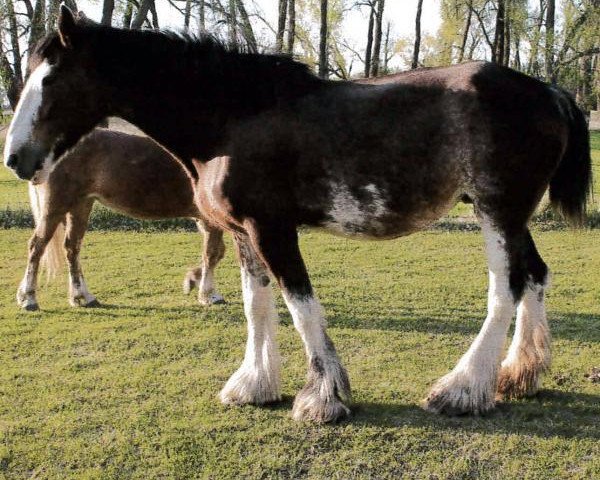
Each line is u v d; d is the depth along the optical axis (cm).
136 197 536
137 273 685
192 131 321
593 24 1978
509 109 298
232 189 309
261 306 354
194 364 423
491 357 330
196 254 779
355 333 483
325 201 313
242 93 311
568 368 403
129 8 1476
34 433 329
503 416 335
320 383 329
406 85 308
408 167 303
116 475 289
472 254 770
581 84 2172
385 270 696
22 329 498
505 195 305
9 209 974
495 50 2120
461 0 2198
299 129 305
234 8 1355
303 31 2050
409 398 361
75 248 555
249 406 353
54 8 1139
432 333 483
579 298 575
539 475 283
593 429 321
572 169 334
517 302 321
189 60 315
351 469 291
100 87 322
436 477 284
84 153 522
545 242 831
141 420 340
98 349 455
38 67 315
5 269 703
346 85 317
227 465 296
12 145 309
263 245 314
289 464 296
